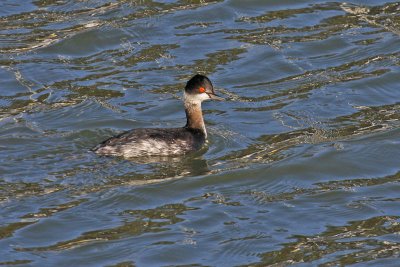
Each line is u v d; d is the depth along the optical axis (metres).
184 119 19.44
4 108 19.56
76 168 17.22
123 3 23.91
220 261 14.84
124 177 17.09
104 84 20.64
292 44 22.34
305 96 20.34
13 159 17.44
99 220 15.86
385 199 16.73
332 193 16.92
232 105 20.02
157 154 17.86
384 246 15.32
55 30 22.72
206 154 18.19
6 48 22.03
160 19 23.27
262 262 14.83
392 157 18.08
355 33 22.83
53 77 20.91
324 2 24.19
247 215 16.17
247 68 21.38
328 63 21.67
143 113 19.55
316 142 18.55
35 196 16.33
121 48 22.19
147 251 15.04
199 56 21.86
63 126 18.86
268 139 18.72
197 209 16.31
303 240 15.45
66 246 15.13
